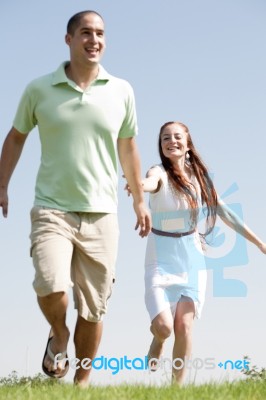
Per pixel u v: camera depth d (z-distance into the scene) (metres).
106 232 6.06
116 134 6.12
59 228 5.89
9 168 6.28
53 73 6.12
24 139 6.31
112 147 6.10
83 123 5.96
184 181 7.26
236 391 5.52
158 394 5.25
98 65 6.15
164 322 6.77
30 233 5.99
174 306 7.03
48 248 5.82
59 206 5.94
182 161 7.41
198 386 5.72
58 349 6.07
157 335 6.85
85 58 5.98
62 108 5.96
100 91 6.08
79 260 6.10
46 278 5.73
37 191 6.04
